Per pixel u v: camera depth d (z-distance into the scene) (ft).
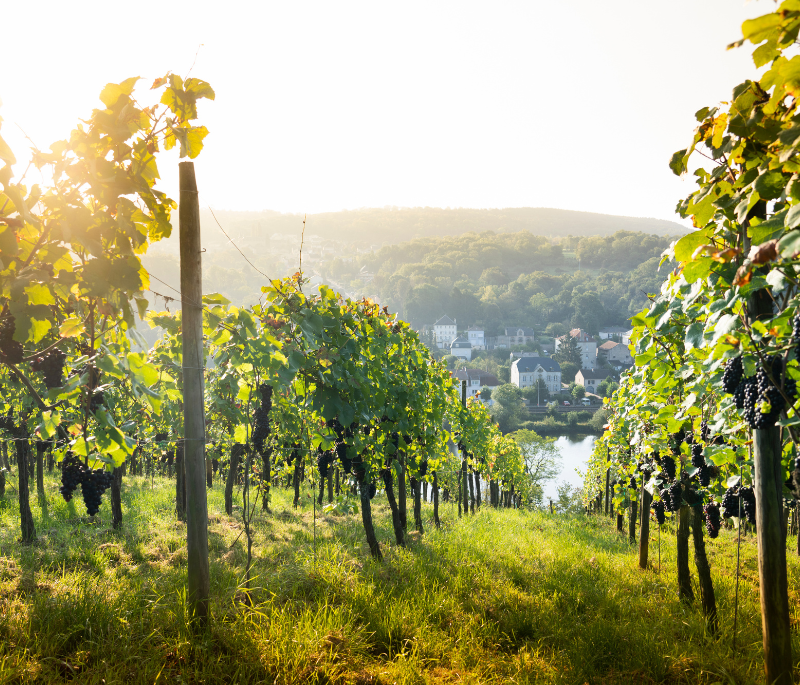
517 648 15.64
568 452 206.28
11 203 10.38
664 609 18.99
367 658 13.98
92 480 13.75
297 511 38.09
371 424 26.25
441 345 481.87
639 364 17.89
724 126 9.63
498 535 35.99
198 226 13.87
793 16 6.44
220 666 12.41
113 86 11.78
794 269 9.05
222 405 29.17
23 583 15.97
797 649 14.49
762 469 11.08
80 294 11.44
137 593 15.30
